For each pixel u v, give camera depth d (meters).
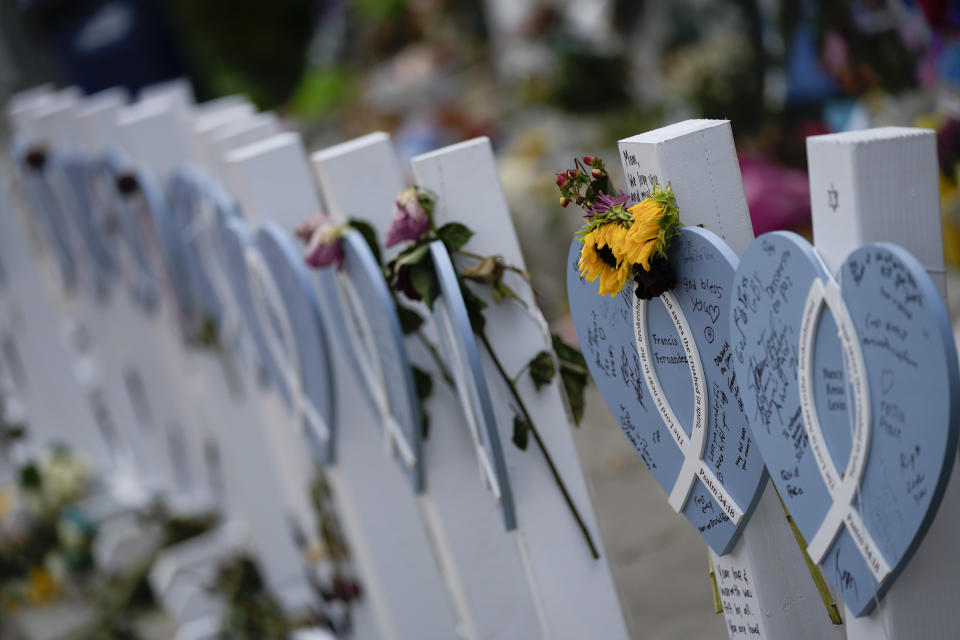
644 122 6.83
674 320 1.65
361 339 2.45
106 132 4.10
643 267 1.58
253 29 14.12
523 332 2.08
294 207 2.76
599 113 7.41
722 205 1.59
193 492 5.44
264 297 2.88
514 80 8.45
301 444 3.42
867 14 4.53
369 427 2.82
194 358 4.16
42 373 5.95
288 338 2.83
